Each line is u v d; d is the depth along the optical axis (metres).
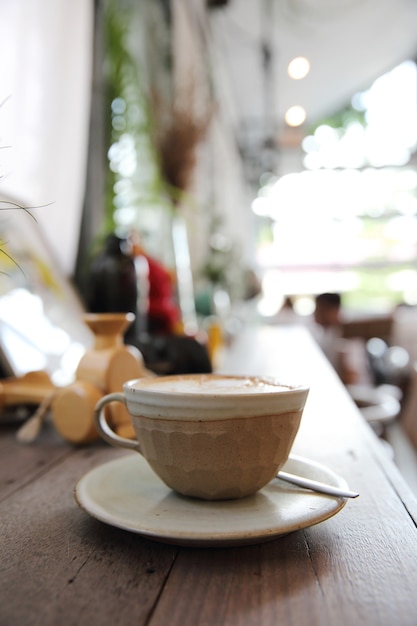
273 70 4.30
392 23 3.77
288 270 6.72
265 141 5.39
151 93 1.72
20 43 0.89
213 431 0.30
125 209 1.57
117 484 0.35
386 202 6.43
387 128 6.26
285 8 3.30
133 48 1.89
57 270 0.89
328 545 0.29
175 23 2.24
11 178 0.87
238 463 0.31
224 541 0.27
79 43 1.10
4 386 0.62
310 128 6.27
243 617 0.22
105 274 0.72
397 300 6.24
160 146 1.70
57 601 0.24
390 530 0.31
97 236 1.21
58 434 0.57
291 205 6.70
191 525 0.28
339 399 0.75
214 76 3.53
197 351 0.75
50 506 0.36
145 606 0.23
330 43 3.89
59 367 0.81
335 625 0.22
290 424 0.32
